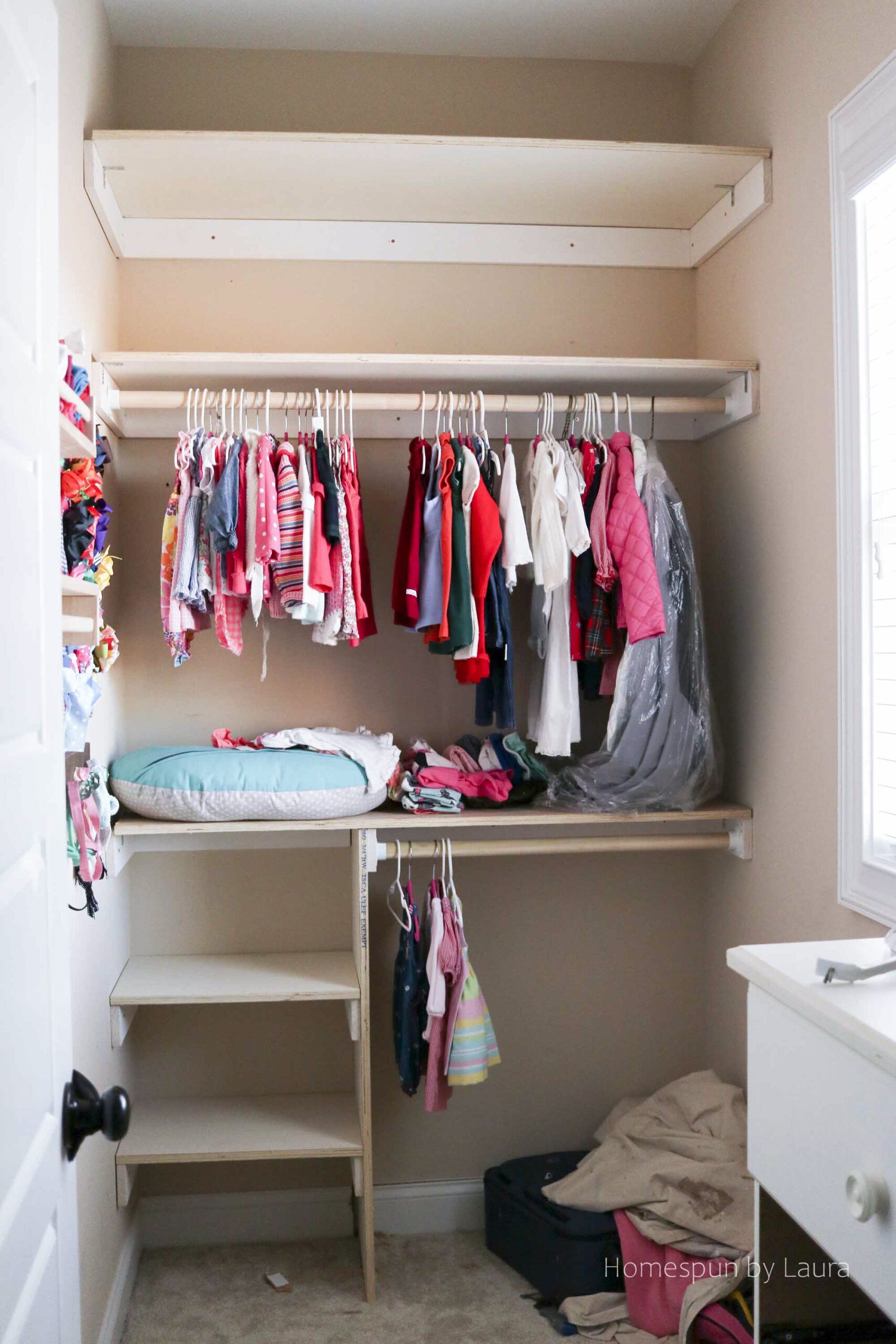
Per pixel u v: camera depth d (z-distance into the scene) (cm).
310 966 259
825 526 210
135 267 267
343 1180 271
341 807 237
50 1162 95
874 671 194
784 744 230
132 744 269
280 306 270
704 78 275
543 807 256
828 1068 128
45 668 100
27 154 95
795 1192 136
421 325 274
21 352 92
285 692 272
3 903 83
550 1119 278
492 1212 258
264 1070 271
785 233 227
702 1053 282
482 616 232
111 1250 224
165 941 269
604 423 278
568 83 280
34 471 97
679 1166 226
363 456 271
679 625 242
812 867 218
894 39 183
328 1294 240
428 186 251
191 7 252
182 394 236
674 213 269
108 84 255
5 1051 82
